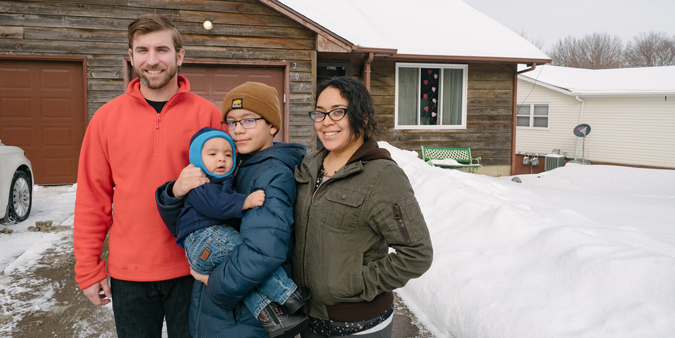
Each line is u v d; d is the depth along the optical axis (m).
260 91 1.76
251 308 1.56
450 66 11.41
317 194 1.61
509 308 2.55
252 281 1.45
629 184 11.40
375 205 1.49
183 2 8.43
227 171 1.72
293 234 1.70
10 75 8.15
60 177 8.52
